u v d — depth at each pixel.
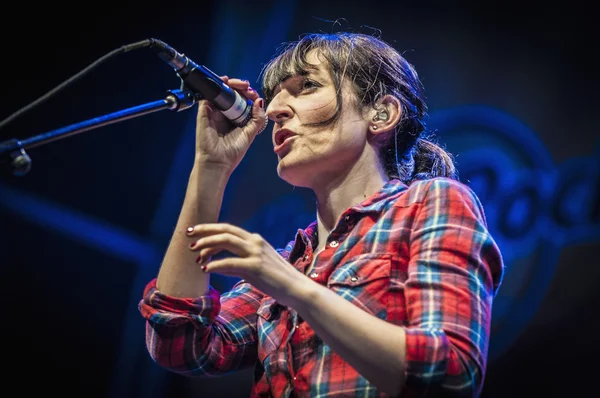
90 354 11.61
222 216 11.27
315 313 3.01
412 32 11.09
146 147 11.66
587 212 9.78
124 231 11.66
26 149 3.20
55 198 11.48
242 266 2.98
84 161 11.56
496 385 9.66
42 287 11.59
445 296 3.25
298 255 4.27
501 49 10.80
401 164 4.46
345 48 4.34
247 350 4.27
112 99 11.52
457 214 3.57
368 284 3.56
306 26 11.41
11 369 11.45
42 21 11.20
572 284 9.64
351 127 4.12
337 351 3.04
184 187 11.62
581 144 10.12
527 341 9.67
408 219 3.71
